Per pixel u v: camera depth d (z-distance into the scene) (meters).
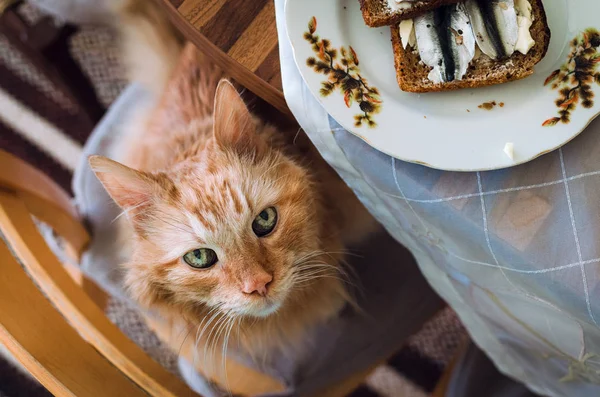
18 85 0.96
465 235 0.46
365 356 0.63
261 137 0.55
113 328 0.55
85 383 0.47
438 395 0.68
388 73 0.49
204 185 0.52
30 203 0.59
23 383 0.90
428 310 0.64
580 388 0.57
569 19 0.48
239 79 0.52
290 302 0.60
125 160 0.59
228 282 0.53
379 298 0.63
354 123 0.46
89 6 0.68
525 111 0.47
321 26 0.48
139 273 0.55
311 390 0.62
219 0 0.51
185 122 0.59
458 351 0.69
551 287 0.44
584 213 0.44
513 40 0.47
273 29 0.50
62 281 0.54
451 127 0.47
